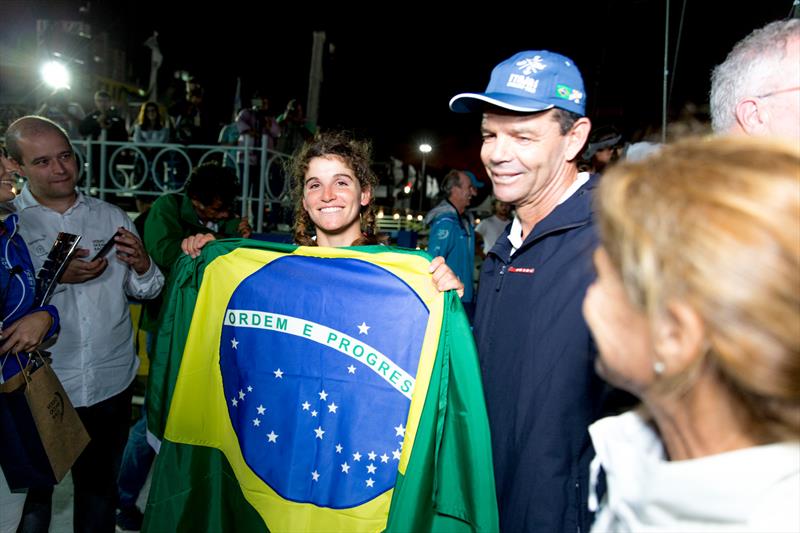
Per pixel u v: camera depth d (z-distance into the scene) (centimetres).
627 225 56
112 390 244
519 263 151
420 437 153
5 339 181
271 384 179
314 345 176
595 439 78
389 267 174
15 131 227
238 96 910
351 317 174
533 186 148
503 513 145
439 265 165
